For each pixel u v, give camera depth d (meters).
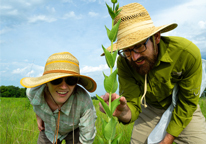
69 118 2.23
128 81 2.62
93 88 2.21
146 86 2.32
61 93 2.00
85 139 2.23
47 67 2.08
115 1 0.72
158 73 2.21
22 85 2.11
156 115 2.73
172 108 2.46
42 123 2.58
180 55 2.07
